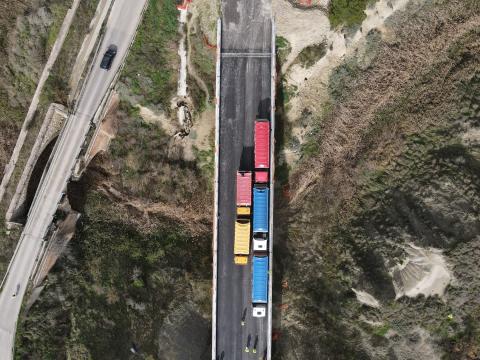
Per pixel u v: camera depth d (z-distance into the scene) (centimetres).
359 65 5322
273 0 5038
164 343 5112
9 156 5562
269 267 5006
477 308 4741
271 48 5066
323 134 5375
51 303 5416
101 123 5428
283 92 5291
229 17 5072
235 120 5122
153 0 5166
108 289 5350
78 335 5312
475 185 4931
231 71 5106
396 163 5259
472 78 5278
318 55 5172
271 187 5034
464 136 5156
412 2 5238
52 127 5478
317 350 5062
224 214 5119
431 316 4791
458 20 5312
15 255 5512
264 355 4984
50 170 5491
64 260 5472
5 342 5441
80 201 5638
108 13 5216
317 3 5069
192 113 5403
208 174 5525
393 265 4909
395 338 4925
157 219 5578
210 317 5188
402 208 5100
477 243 4719
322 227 5344
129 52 5253
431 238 4803
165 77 5341
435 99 5272
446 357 4784
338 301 5138
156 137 5506
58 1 5150
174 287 5319
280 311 5216
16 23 5200
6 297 5466
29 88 5416
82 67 5322
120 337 5212
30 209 5506
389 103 5325
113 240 5538
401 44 5309
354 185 5322
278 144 5331
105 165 5597
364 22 5191
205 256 5394
